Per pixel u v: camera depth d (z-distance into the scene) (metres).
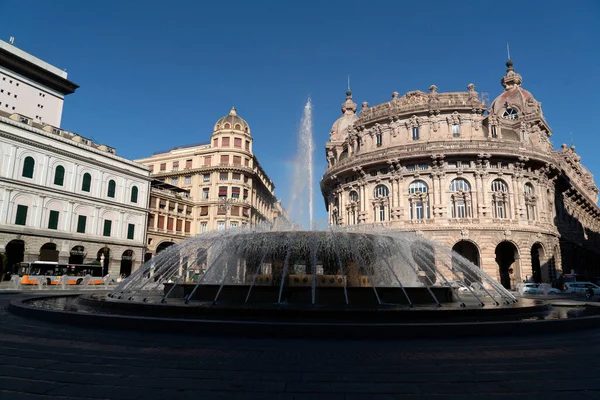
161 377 7.34
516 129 54.22
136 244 63.00
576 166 76.75
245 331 10.90
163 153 88.31
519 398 6.52
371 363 8.45
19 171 48.84
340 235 19.75
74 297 21.48
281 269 19.67
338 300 16.19
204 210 77.56
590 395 6.72
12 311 15.39
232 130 81.25
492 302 19.25
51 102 69.56
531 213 49.78
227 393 6.54
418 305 16.39
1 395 6.25
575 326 13.05
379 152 52.22
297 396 6.45
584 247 70.44
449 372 7.90
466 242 48.56
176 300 16.73
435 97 52.59
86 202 56.22
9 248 51.72
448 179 48.56
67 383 6.91
